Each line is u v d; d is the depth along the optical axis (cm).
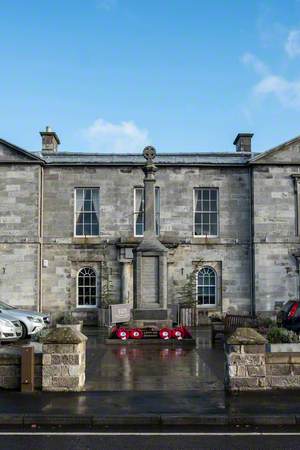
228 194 3719
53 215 3681
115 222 3688
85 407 1257
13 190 3584
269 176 3656
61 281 3650
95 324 3619
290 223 3634
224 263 3684
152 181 2809
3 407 1259
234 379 1420
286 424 1166
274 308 3581
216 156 3866
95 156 3828
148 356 2116
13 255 3556
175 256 3681
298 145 3656
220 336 2667
